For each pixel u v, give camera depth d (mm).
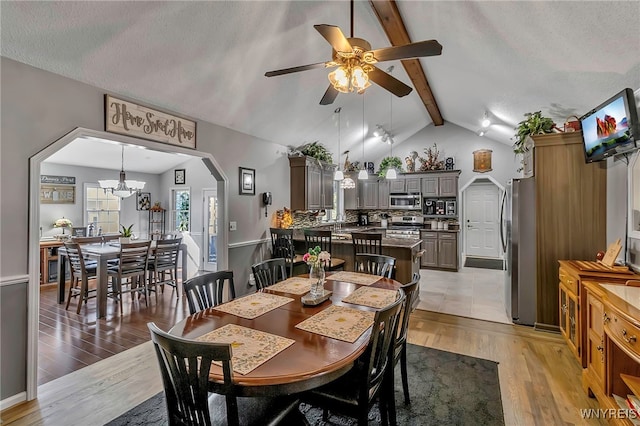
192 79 3168
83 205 6277
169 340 1193
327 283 2652
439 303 4430
